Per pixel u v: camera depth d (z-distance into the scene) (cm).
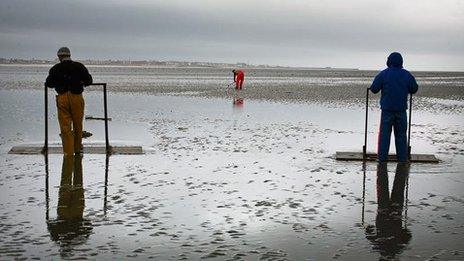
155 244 558
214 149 1295
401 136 1110
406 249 542
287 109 2623
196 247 548
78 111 1159
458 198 784
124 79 7806
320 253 530
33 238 575
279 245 556
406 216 679
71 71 1133
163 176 945
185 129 1748
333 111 2530
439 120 2172
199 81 7125
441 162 1116
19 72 11731
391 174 979
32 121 1941
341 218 668
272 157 1177
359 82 7656
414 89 1109
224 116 2228
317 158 1170
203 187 855
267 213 693
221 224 639
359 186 870
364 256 521
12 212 686
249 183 890
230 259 511
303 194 808
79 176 936
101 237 581
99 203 739
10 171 977
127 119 2095
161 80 7469
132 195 791
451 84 7050
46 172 970
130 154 1202
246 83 6500
